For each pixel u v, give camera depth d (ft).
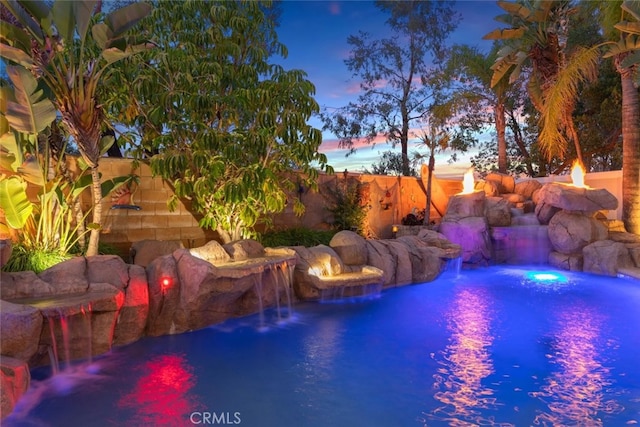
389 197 57.00
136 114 34.53
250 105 34.12
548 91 58.75
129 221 35.81
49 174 28.27
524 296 36.83
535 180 69.51
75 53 30.01
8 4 23.84
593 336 26.18
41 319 19.29
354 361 22.43
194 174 34.86
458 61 82.02
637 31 44.75
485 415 16.58
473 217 52.13
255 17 37.50
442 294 37.73
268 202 35.70
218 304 28.17
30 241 26.89
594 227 48.78
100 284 23.44
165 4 36.19
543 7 59.11
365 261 38.86
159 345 24.59
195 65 33.01
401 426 15.79
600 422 15.94
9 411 16.31
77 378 19.90
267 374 20.70
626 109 53.31
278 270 31.27
